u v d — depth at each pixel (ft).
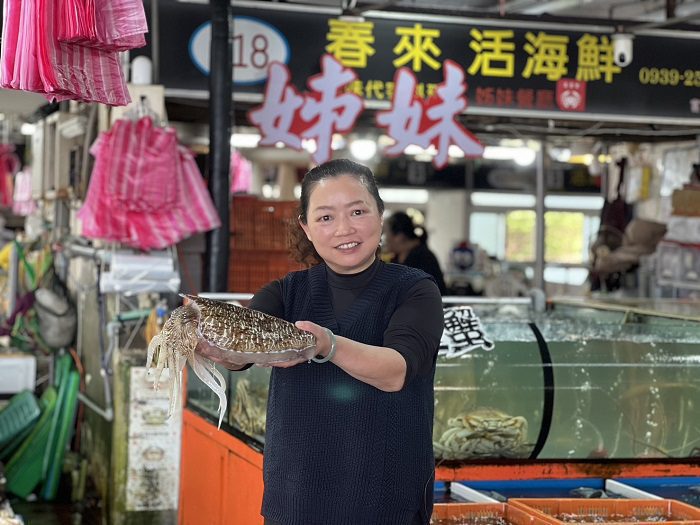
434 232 43.88
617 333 10.91
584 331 10.98
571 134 24.50
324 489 6.85
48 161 21.97
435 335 6.66
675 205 24.26
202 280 18.26
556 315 14.23
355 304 6.91
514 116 20.26
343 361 6.15
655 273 26.53
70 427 18.47
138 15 8.93
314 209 6.81
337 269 6.99
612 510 9.30
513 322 11.27
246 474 10.52
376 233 6.84
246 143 31.07
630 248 25.98
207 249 17.11
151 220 16.08
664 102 20.90
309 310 7.04
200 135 23.26
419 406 6.97
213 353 6.08
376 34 19.44
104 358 16.70
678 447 10.57
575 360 10.36
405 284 6.90
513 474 10.15
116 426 15.85
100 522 17.16
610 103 20.67
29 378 19.49
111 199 15.81
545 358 10.30
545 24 20.25
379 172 39.96
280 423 7.02
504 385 10.17
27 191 31.30
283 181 40.75
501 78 20.12
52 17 8.62
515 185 40.50
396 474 6.84
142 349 17.01
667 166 26.94
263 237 21.59
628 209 27.43
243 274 21.48
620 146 28.58
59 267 22.33
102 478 17.20
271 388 7.23
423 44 19.66
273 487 7.03
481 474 10.08
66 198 20.42
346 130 19.26
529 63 20.22
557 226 43.47
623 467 10.41
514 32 20.11
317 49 19.16
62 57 8.77
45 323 19.16
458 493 9.84
